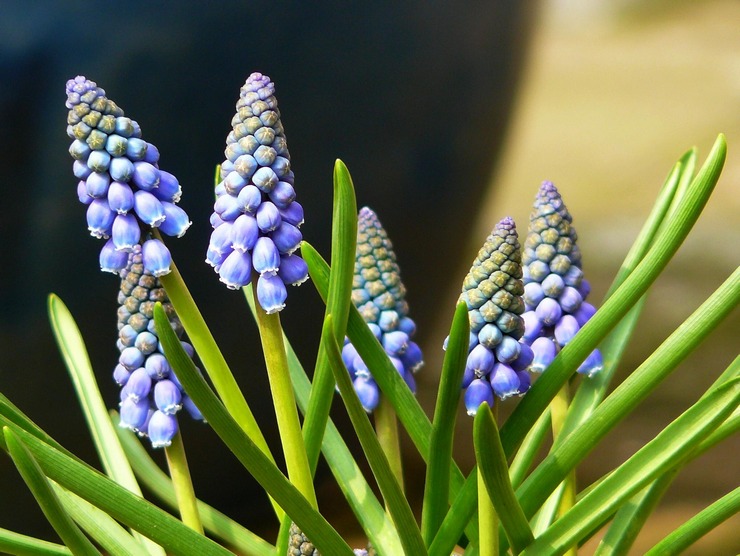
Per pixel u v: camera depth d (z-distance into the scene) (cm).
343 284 39
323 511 89
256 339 72
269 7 66
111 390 69
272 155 38
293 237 38
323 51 69
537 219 42
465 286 39
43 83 62
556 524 38
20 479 67
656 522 94
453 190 81
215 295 70
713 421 37
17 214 62
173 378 41
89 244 65
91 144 38
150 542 43
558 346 43
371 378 43
